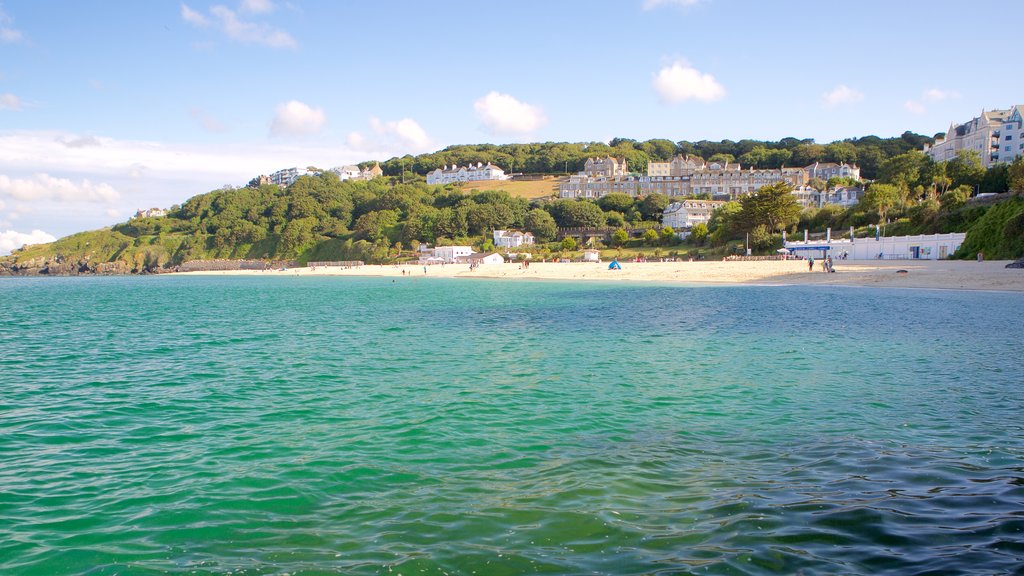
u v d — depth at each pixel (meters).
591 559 7.45
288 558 7.69
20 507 9.48
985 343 24.12
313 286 92.00
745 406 15.12
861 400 15.46
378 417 14.62
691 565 7.21
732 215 128.88
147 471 11.08
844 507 8.80
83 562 7.75
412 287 80.44
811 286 60.56
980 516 8.38
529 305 47.53
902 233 102.75
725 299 48.41
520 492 9.74
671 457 11.41
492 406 15.54
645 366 20.86
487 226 181.88
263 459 11.66
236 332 32.03
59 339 29.92
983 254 74.44
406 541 8.06
